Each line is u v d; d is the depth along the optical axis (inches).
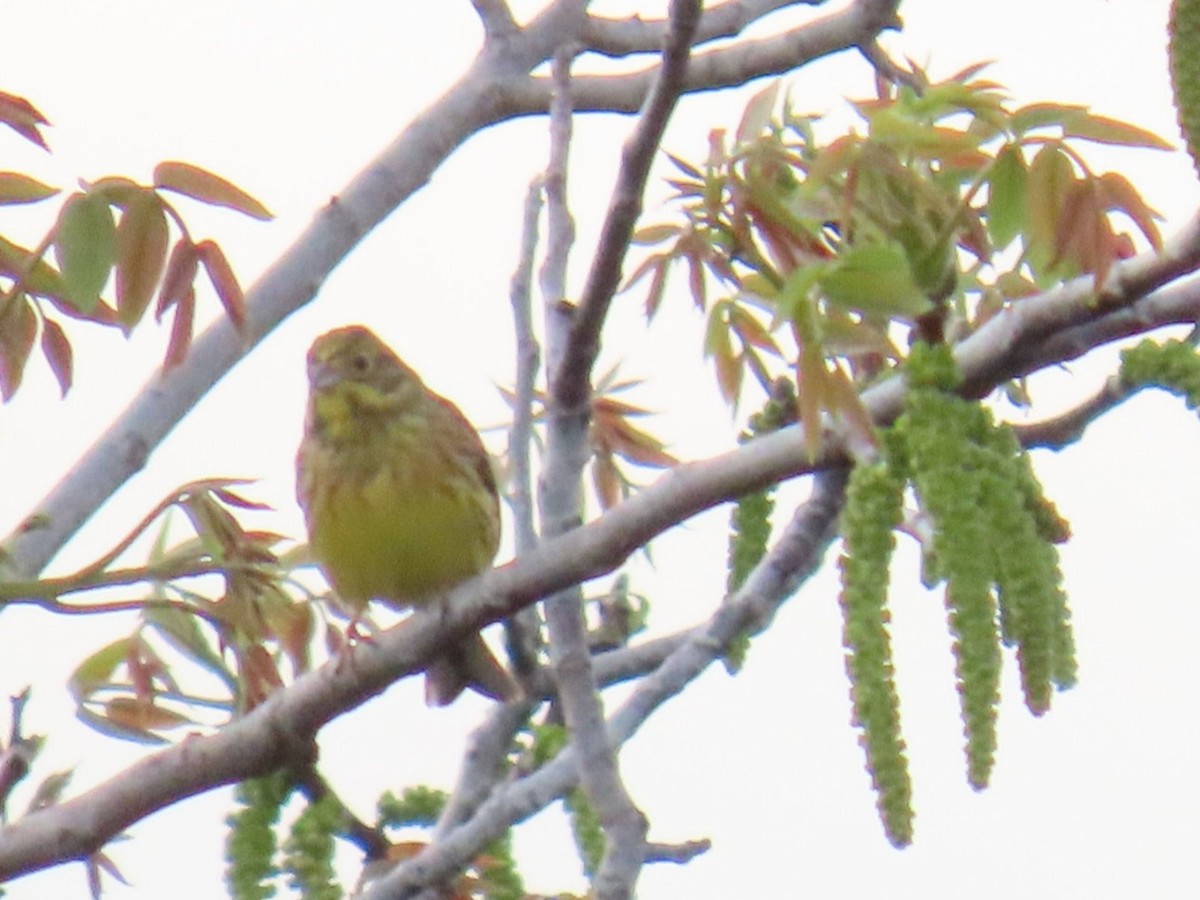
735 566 423.2
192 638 453.1
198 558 392.8
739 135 405.4
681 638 470.0
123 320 368.8
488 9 548.1
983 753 281.3
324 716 391.2
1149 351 351.3
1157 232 343.3
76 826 398.3
